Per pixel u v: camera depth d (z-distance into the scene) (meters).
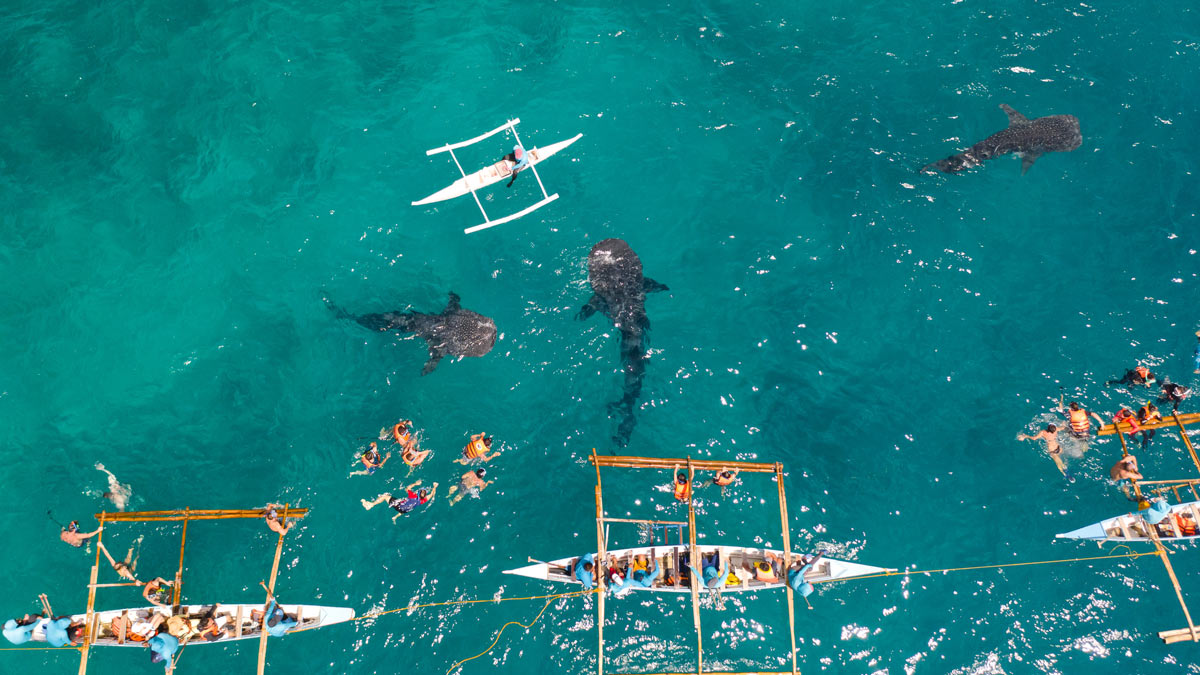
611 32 29.09
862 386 24.12
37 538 22.31
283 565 22.19
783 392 24.09
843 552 22.20
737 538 22.52
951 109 27.56
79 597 21.81
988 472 23.00
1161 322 24.53
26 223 25.97
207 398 24.08
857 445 23.39
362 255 25.86
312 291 25.39
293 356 24.61
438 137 27.53
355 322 24.91
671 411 23.97
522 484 23.22
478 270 25.69
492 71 28.44
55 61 28.19
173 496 22.86
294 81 28.06
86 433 23.59
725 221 26.27
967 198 26.23
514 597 21.89
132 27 28.72
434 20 29.38
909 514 22.61
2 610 21.66
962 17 29.16
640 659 21.20
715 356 24.53
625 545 22.50
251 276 25.56
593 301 24.95
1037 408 23.66
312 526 22.59
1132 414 22.77
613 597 21.86
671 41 28.95
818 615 21.62
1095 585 21.67
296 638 21.50
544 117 27.81
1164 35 28.58
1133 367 24.03
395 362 24.48
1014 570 21.91
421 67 28.50
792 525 22.55
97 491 22.88
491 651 21.31
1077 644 21.06
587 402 24.16
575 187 26.84
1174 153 26.75
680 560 21.92
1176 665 20.78
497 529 22.67
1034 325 24.66
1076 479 22.81
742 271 25.58
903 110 27.64
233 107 27.66
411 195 26.69
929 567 22.02
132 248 25.80
